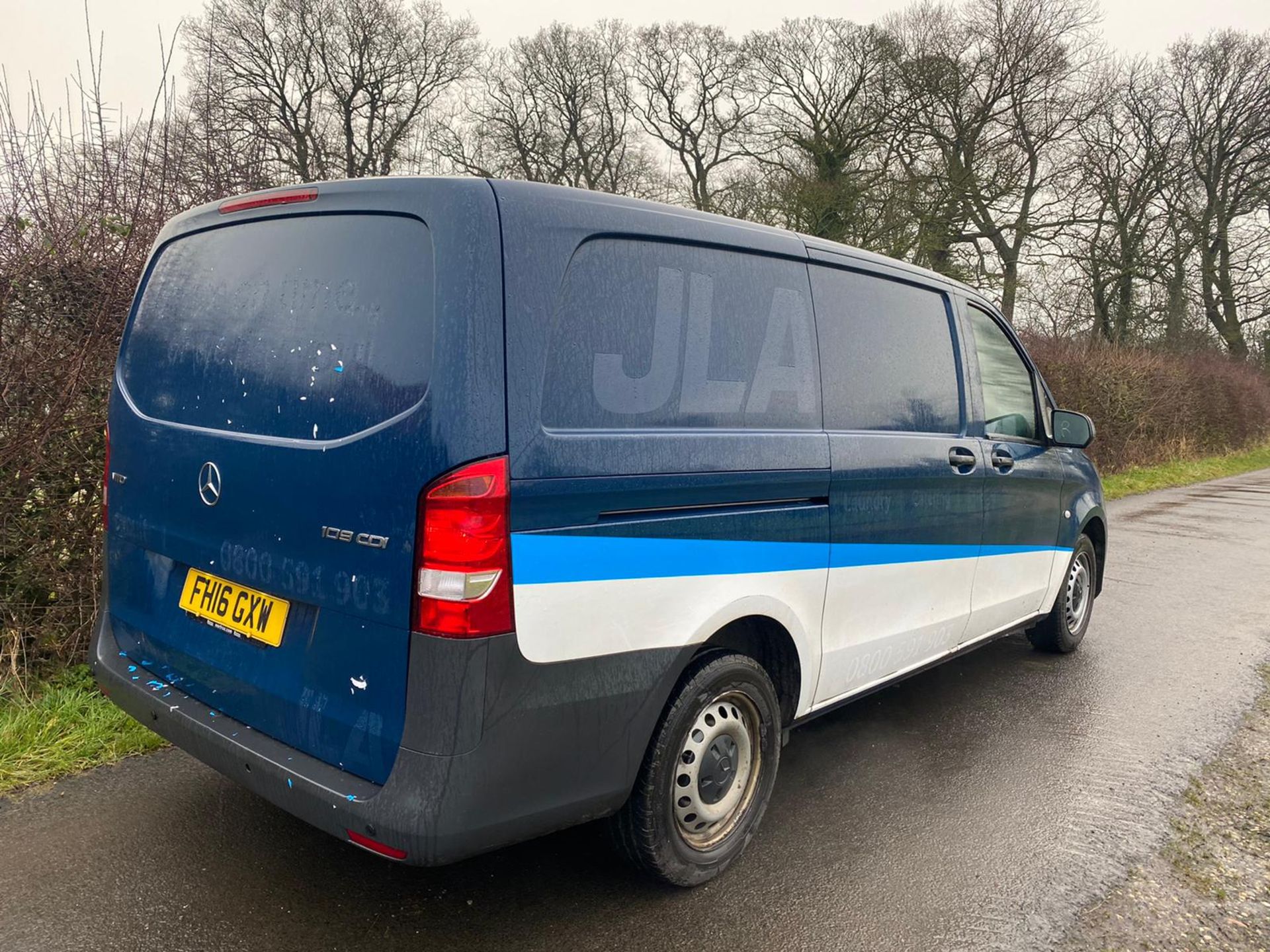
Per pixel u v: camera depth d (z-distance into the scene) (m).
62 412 3.80
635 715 2.43
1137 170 29.23
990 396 4.08
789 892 2.76
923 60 25.70
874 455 3.23
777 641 3.02
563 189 2.35
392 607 2.10
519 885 2.72
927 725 4.18
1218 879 2.95
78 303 3.96
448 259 2.11
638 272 2.47
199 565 2.60
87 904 2.50
